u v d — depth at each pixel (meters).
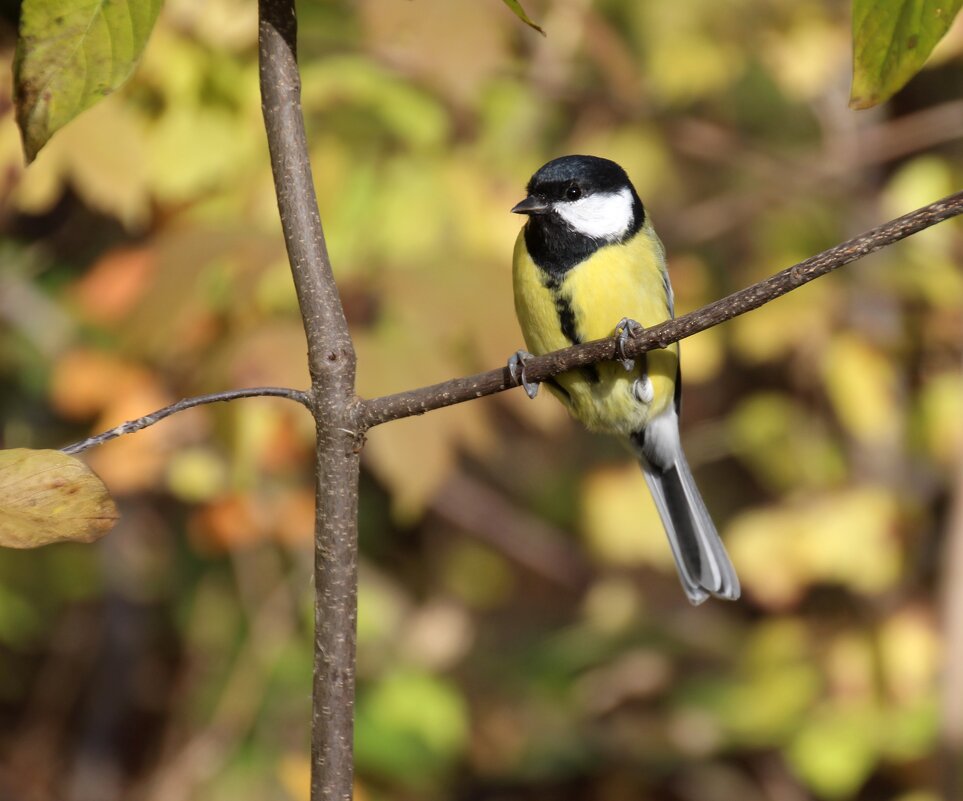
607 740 12.61
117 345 8.20
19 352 11.02
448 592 13.33
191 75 8.78
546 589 13.98
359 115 9.80
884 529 10.69
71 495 3.79
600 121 11.42
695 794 12.51
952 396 11.09
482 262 8.30
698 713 12.21
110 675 12.12
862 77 4.12
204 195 9.16
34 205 8.12
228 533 8.64
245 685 10.70
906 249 11.01
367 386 7.72
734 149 11.61
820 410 11.83
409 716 11.11
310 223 4.29
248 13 8.85
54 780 12.23
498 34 9.06
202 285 7.97
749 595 12.74
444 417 7.85
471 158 10.05
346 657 4.27
